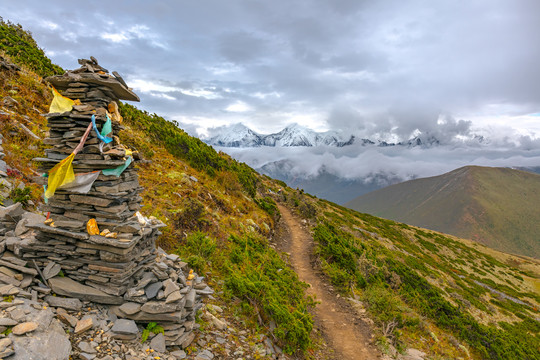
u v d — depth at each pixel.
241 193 25.70
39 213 8.48
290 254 20.89
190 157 23.56
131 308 5.87
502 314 32.91
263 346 7.88
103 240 5.82
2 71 15.65
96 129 5.86
